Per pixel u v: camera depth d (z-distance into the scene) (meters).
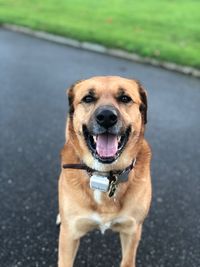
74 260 0.58
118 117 0.50
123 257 0.56
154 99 1.16
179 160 0.85
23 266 0.57
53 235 0.62
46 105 1.10
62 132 0.95
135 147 0.53
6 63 1.43
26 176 0.77
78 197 0.52
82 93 0.54
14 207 0.68
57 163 0.82
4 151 0.86
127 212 0.52
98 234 0.63
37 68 1.39
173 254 0.60
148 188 0.54
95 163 0.52
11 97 1.14
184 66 1.42
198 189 0.75
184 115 1.07
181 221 0.66
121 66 1.44
